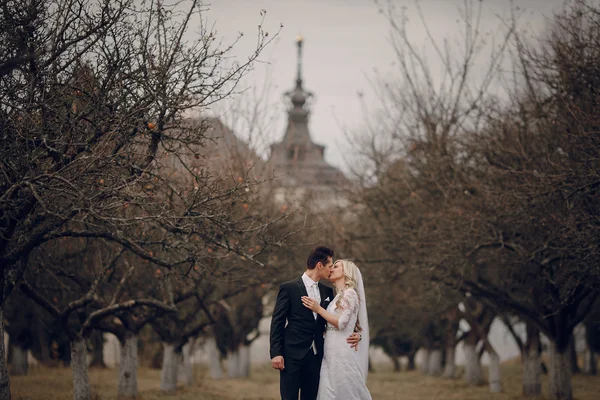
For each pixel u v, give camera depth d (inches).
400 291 1247.5
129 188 464.1
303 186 1343.5
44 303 617.3
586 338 1690.5
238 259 858.8
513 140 784.9
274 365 381.1
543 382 1403.8
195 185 519.5
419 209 906.7
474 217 749.9
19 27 431.2
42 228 482.9
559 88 713.6
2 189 451.5
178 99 482.6
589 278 724.0
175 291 876.6
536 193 660.7
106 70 480.1
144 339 1579.7
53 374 1139.3
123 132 462.9
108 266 637.9
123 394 815.7
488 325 1179.9
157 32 498.0
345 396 380.5
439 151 874.8
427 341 1768.0
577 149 686.5
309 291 392.2
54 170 452.4
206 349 1742.1
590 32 674.8
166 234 530.3
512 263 804.0
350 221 1196.5
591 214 650.8
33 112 455.5
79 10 458.6
